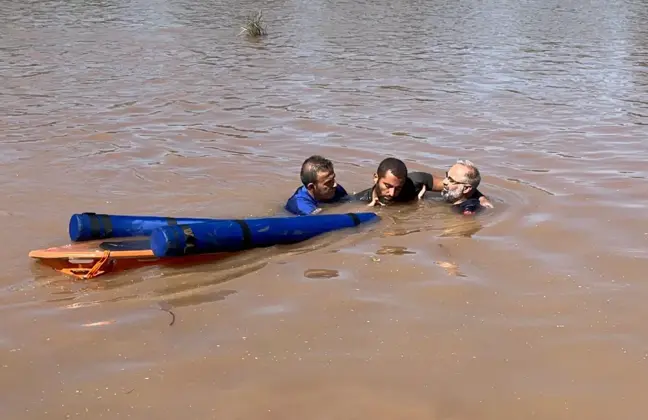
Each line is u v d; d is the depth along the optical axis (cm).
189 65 1493
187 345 416
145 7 2489
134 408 360
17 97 1167
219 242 534
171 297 478
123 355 407
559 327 436
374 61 1573
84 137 927
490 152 882
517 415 354
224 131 980
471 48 1770
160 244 516
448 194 668
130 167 797
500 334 428
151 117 1055
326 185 664
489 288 489
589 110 1127
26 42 1720
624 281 499
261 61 1555
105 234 562
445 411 357
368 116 1079
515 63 1564
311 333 429
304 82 1338
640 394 370
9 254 549
